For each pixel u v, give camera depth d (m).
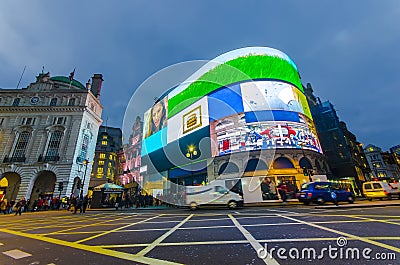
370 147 54.78
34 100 25.98
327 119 25.28
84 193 24.48
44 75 28.48
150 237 3.88
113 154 44.22
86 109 25.80
